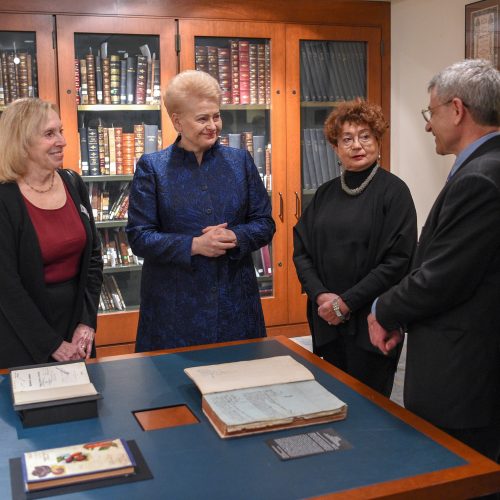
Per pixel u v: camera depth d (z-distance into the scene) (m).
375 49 4.46
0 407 1.62
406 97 4.44
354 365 2.31
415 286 1.65
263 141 4.37
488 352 1.63
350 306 2.21
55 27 3.85
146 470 1.27
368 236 2.26
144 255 2.24
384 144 4.61
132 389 1.72
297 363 1.76
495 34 3.65
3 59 3.83
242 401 1.51
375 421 1.48
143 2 3.96
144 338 2.33
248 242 2.23
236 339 2.30
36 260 2.22
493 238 1.56
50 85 3.88
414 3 4.27
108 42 4.00
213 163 2.30
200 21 4.08
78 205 2.40
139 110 4.12
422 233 1.77
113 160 4.13
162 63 4.05
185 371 1.71
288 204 4.41
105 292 4.20
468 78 1.66
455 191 1.60
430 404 1.68
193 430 1.46
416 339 1.73
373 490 1.18
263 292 4.45
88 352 2.35
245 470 1.27
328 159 4.51
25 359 2.23
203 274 2.24
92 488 1.21
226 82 4.22
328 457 1.31
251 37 4.20
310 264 2.43
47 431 1.46
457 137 1.72
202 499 1.17
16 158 2.22
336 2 4.33
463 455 1.31
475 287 1.62
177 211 2.26
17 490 1.20
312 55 4.37
